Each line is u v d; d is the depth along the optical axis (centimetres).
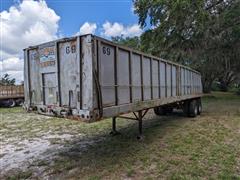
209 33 1917
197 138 696
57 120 1119
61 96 474
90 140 713
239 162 495
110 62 486
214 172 446
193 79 1186
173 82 880
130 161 518
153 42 2170
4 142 723
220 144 628
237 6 1783
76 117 448
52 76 493
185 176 430
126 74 552
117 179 431
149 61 677
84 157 556
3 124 1050
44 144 685
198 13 1791
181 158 527
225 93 3481
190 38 2038
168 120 1045
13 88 2019
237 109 1430
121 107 520
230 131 786
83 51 434
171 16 1889
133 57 586
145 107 640
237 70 2414
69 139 735
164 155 550
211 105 1731
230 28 1833
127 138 718
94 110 430
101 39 450
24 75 559
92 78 424
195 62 2195
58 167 499
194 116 1122
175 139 691
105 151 596
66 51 462
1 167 513
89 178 438
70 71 456
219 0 1964
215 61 2189
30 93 548
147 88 662
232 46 1981
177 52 2164
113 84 495
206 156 534
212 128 840
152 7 1973
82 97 439
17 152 616
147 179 427
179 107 1143
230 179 412
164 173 450
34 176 460
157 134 762
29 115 1364
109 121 1030
